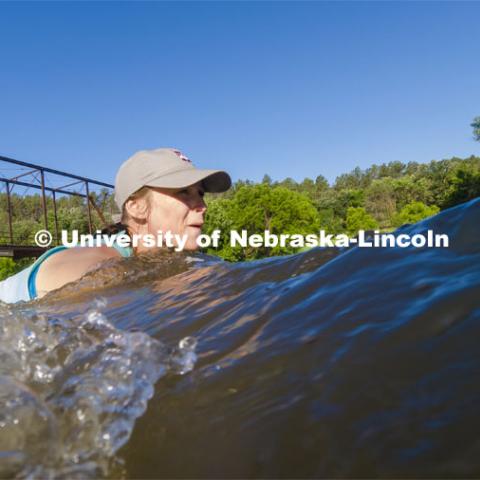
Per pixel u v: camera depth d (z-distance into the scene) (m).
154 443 0.90
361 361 0.97
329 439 0.78
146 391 1.07
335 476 0.70
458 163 97.38
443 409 0.78
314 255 1.91
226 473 0.78
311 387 0.94
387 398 0.84
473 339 0.95
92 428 0.97
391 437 0.75
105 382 1.12
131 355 1.23
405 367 0.92
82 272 2.30
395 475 0.67
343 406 0.85
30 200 60.34
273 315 1.36
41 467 0.88
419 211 60.56
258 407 0.92
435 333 1.00
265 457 0.78
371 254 1.58
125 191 2.63
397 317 1.11
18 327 1.42
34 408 1.06
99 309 1.88
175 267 2.46
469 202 1.72
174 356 1.21
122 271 2.35
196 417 0.94
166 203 2.60
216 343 1.26
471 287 1.14
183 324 1.50
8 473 0.87
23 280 2.25
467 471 0.65
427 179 97.88
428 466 0.67
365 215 57.75
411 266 1.39
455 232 1.54
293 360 1.06
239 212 38.50
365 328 1.10
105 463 0.88
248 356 1.13
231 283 1.88
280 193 39.25
